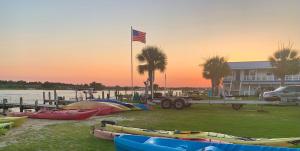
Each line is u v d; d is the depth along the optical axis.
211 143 9.62
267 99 33.38
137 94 37.97
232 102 28.67
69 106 27.62
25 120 20.02
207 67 54.31
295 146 10.74
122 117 23.02
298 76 55.56
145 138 10.21
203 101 29.28
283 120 20.39
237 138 11.82
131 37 39.28
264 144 10.88
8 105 36.34
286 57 47.22
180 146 9.68
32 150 11.88
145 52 43.41
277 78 53.16
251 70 60.41
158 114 24.83
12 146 12.57
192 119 21.14
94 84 69.00
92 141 13.38
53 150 11.80
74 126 18.36
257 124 18.42
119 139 9.88
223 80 61.41
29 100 49.06
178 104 29.55
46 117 22.30
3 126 16.12
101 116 24.06
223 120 20.47
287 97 32.41
